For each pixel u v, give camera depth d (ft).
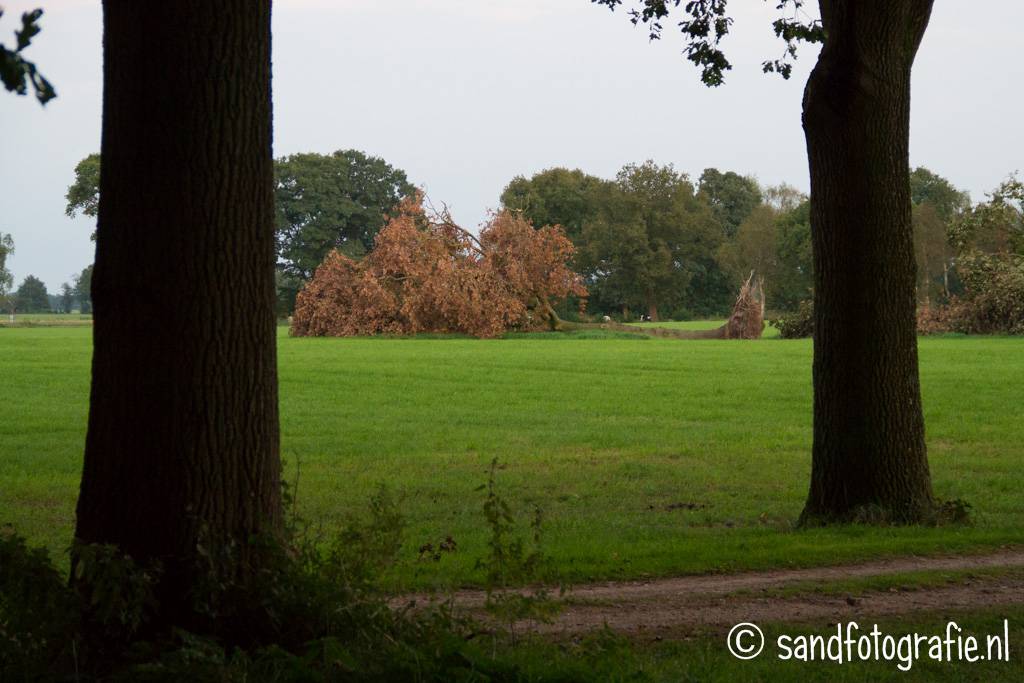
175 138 22.17
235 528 22.67
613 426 81.00
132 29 22.24
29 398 100.78
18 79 16.20
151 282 22.27
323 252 435.12
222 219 22.44
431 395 102.78
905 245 43.34
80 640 20.98
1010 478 57.26
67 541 40.16
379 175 458.09
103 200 22.71
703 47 50.83
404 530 41.88
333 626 22.15
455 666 21.11
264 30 22.98
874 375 43.50
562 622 28.14
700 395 102.63
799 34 51.75
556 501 51.52
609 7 51.08
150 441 22.29
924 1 42.88
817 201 43.75
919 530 41.50
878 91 42.14
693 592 31.76
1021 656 25.53
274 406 23.50
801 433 76.89
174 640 21.27
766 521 46.29
